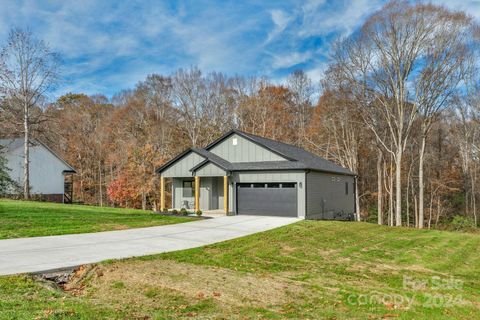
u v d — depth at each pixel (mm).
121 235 12852
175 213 20625
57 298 5922
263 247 11711
